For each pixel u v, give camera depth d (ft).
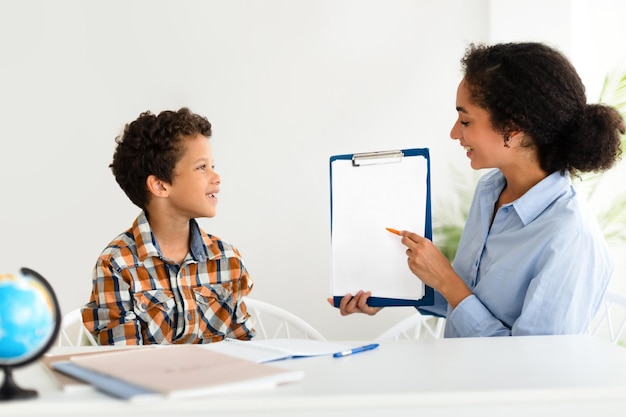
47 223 8.11
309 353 3.19
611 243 8.21
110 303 4.85
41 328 2.43
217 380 2.49
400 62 8.10
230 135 8.15
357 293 4.98
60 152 8.11
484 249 4.90
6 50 8.06
